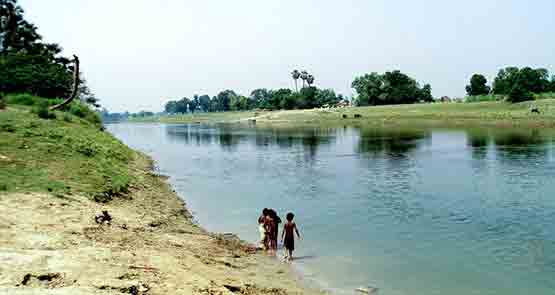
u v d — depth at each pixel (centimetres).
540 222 2019
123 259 1177
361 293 1303
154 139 9231
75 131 3734
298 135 8569
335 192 2820
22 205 1551
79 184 2058
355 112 14050
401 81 17375
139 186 2638
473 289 1326
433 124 9938
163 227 1831
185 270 1201
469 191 2719
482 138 6300
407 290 1324
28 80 6506
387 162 4162
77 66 4794
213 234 1891
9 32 8331
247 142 7344
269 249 1727
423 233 1900
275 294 1221
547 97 12550
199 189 3033
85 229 1427
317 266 1531
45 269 991
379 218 2162
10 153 2327
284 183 3216
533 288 1330
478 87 17188
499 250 1667
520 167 3553
